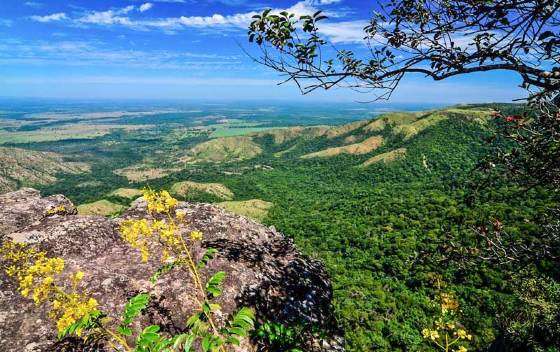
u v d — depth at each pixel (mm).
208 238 7367
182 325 5152
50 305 5164
